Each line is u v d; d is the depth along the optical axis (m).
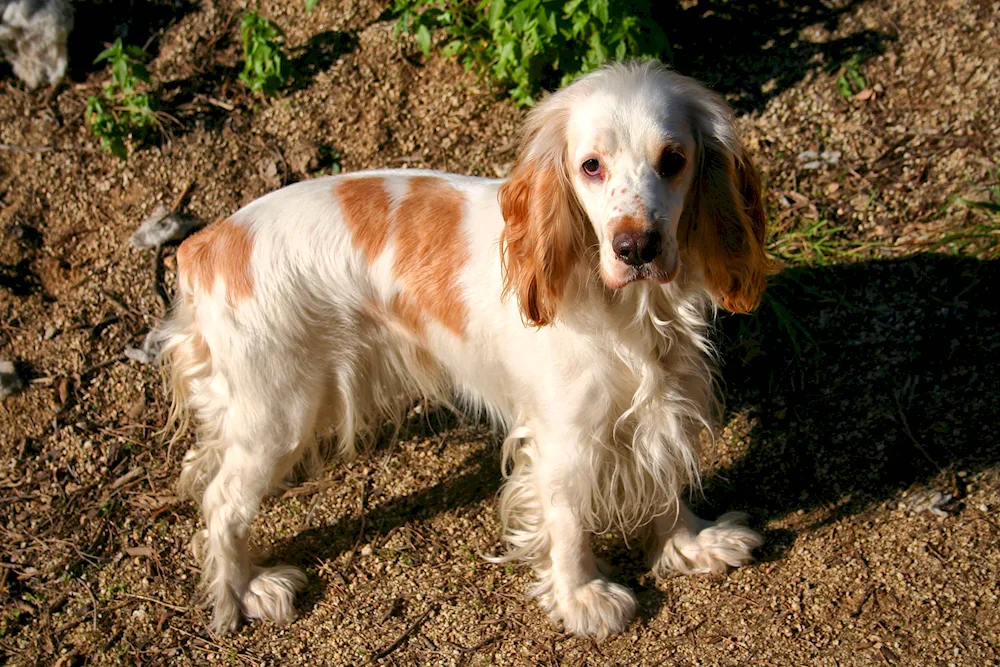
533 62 4.41
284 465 3.37
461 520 3.63
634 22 4.21
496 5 4.31
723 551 3.28
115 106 4.73
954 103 4.24
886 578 3.09
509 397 3.28
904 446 3.45
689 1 4.74
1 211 4.54
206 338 3.28
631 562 3.45
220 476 3.35
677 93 2.72
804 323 3.84
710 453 3.65
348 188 3.28
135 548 3.68
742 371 3.81
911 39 4.42
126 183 4.60
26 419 4.04
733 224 2.87
